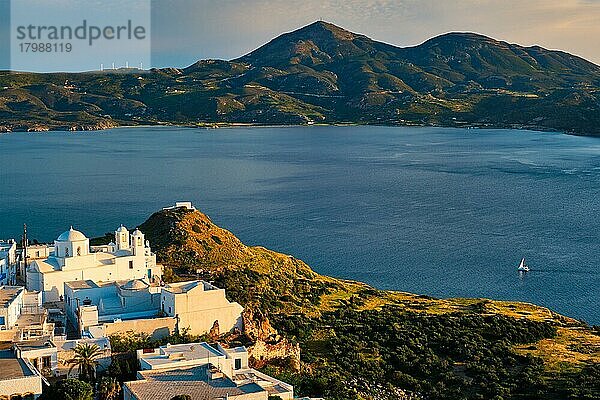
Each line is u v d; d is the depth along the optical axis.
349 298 196.50
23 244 167.00
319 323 165.88
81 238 144.88
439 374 140.62
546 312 195.25
